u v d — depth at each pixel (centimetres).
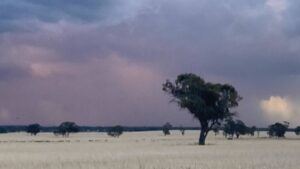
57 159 4544
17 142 11594
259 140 13950
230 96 9875
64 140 13725
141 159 4469
